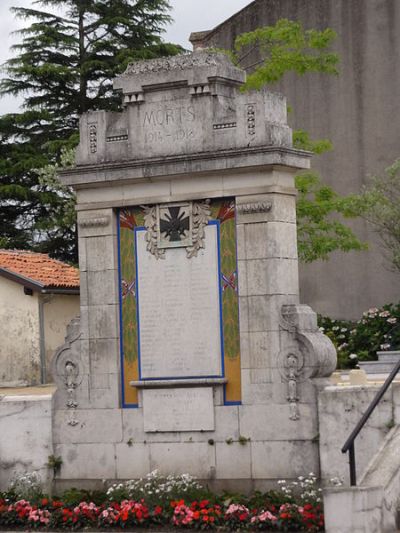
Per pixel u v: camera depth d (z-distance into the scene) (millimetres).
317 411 20031
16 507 20391
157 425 21031
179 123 21016
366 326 35125
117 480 21250
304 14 42750
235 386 20609
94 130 21625
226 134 20656
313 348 20094
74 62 53281
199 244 20891
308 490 19625
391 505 17625
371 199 35844
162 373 21078
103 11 53031
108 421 21359
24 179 52344
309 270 42469
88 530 19672
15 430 21906
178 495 19969
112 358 21375
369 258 41469
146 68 21250
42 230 51219
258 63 37719
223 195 20656
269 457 20312
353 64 42000
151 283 21219
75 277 39812
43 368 37875
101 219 21484
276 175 20469
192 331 20922
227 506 19359
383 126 41562
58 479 21641
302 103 42531
